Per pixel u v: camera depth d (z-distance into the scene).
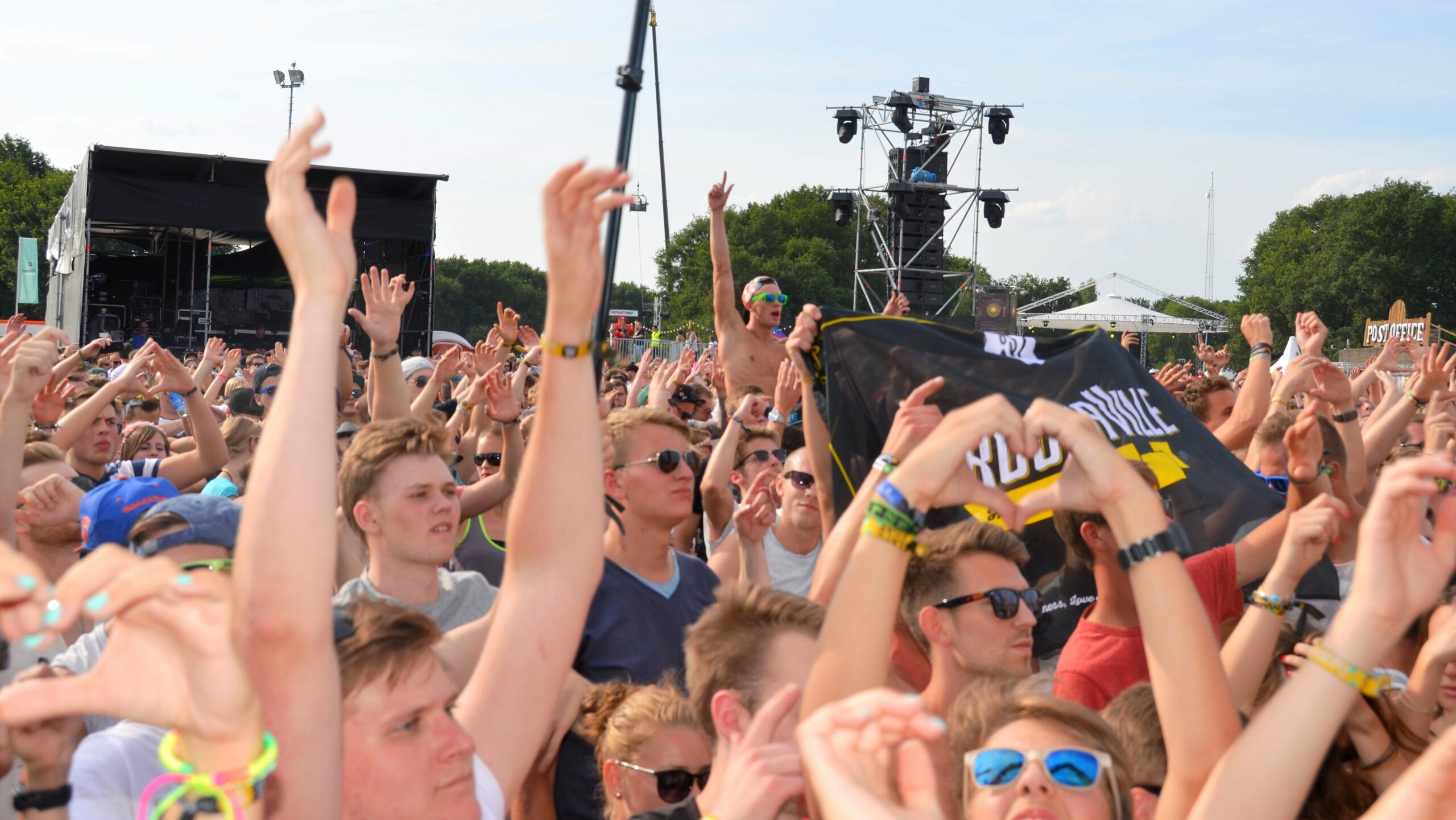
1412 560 1.59
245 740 1.22
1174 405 3.99
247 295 28.69
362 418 7.27
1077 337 4.07
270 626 1.44
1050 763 1.84
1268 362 5.51
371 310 5.62
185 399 5.53
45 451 4.14
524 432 4.77
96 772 1.95
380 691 1.79
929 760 1.32
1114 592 2.99
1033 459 3.55
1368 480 5.23
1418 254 72.06
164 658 1.19
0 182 74.44
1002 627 2.63
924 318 3.95
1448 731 1.41
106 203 21.41
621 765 2.69
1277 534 3.28
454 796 1.81
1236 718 1.73
